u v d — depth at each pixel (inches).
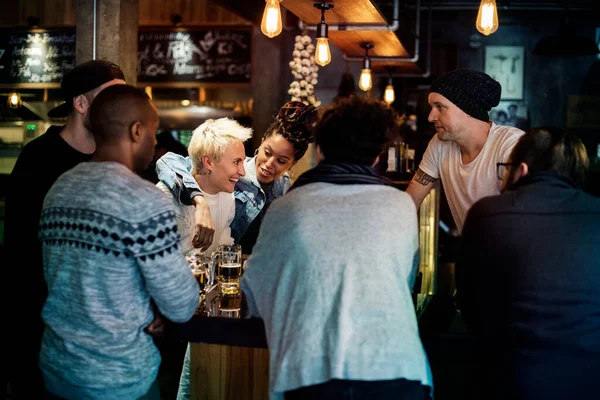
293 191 76.2
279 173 121.4
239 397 110.4
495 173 105.3
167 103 291.6
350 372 68.8
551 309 72.4
